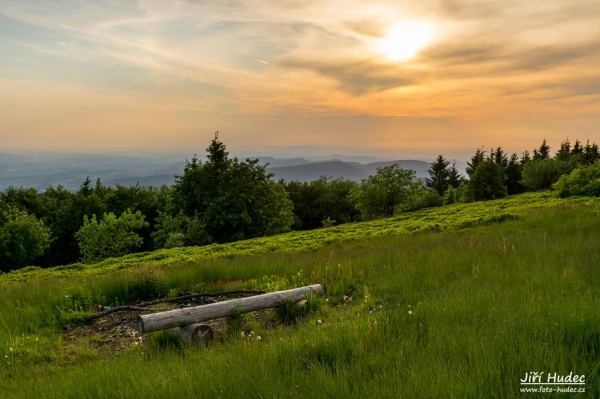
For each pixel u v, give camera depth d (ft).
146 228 164.45
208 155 145.28
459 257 36.88
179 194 144.15
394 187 158.30
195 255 80.28
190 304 35.06
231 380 13.44
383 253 45.65
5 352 24.80
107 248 123.95
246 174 137.69
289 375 13.50
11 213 134.72
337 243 78.54
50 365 23.32
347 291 32.04
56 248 157.79
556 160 193.77
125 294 37.78
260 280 39.50
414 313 19.11
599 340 13.74
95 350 25.34
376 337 16.37
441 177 340.39
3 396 17.24
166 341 23.20
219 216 127.03
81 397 14.64
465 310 18.84
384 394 11.26
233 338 22.67
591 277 23.76
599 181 106.22
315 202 230.48
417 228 90.74
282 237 107.24
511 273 27.84
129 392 13.94
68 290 36.45
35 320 30.96
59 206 170.40
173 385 13.92
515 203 122.21
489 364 12.07
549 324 15.06
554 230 58.34
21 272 91.76
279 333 21.01
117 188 172.86
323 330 18.78
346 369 13.56
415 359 13.61
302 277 37.47
